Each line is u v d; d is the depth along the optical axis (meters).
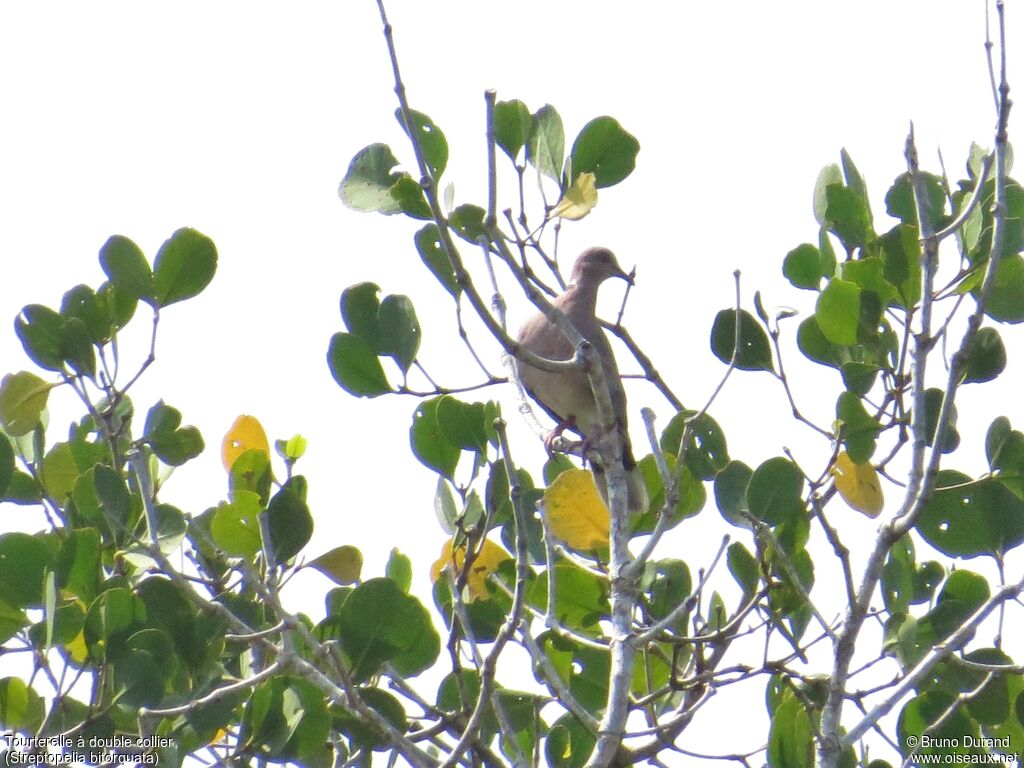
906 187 11.63
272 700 9.94
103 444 11.64
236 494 10.55
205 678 9.93
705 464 11.52
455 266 9.05
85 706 9.92
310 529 10.62
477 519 11.16
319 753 10.38
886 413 10.79
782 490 10.66
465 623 9.94
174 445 11.55
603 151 11.36
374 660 10.15
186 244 10.98
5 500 11.55
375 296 11.62
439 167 11.34
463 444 11.40
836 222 11.56
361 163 11.59
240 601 10.21
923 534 10.55
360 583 10.38
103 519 11.12
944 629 10.35
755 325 11.38
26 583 10.06
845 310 10.84
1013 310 10.92
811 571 10.80
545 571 11.06
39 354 10.97
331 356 11.46
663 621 9.17
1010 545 10.39
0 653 9.98
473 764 9.95
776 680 10.78
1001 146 9.49
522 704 10.63
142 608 9.93
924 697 10.33
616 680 8.91
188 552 11.20
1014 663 10.30
